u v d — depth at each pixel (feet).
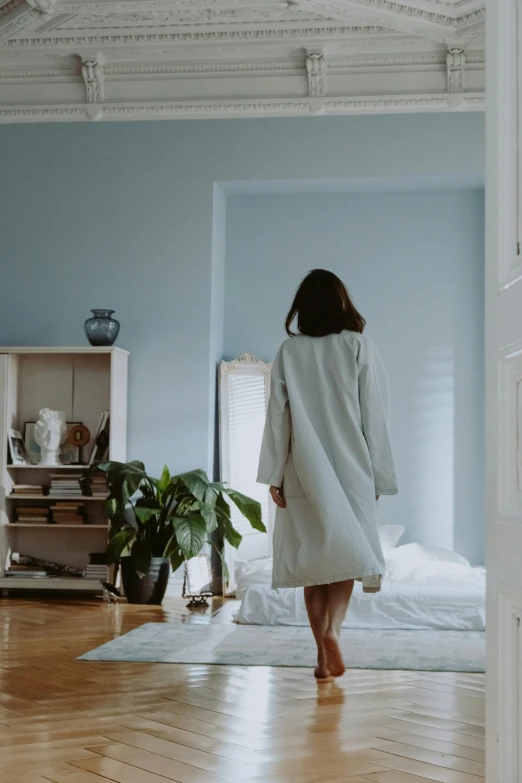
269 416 10.77
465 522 21.62
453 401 21.90
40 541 20.83
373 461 10.55
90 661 11.85
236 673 11.01
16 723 8.34
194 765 6.90
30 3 19.39
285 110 21.31
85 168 21.85
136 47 21.15
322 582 10.18
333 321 10.80
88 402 21.21
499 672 3.94
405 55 20.98
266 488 21.67
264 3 19.51
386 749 7.44
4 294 21.84
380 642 13.61
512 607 3.85
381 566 10.30
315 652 12.58
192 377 21.22
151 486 20.39
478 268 22.09
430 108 20.99
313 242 22.61
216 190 21.84
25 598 19.54
